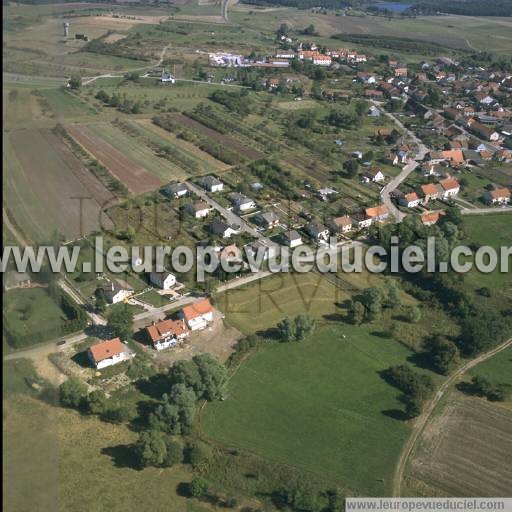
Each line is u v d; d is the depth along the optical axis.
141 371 83.00
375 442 73.38
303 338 91.31
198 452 68.56
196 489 63.75
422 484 67.38
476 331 92.12
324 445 72.62
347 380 84.12
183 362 78.69
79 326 90.25
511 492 66.69
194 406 74.88
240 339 91.44
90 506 61.84
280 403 79.19
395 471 69.12
